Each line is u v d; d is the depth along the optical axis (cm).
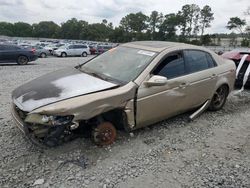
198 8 11519
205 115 625
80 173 372
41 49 2950
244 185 367
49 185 346
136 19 11925
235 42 8719
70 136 413
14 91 453
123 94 429
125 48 552
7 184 344
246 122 603
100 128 429
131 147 448
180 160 423
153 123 505
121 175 374
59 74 487
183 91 520
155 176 377
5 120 536
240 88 920
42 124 371
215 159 432
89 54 3678
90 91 412
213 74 593
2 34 12975
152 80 454
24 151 416
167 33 11444
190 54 555
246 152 462
